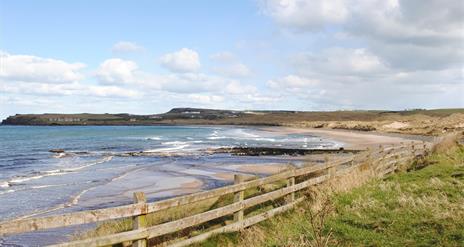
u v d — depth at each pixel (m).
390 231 7.85
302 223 9.14
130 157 45.41
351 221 8.73
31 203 19.28
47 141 82.69
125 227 10.66
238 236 8.71
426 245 6.92
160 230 6.94
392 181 13.48
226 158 41.34
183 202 7.42
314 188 11.78
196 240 8.05
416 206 9.25
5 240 13.27
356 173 13.88
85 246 5.72
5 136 104.81
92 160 43.03
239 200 9.13
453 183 11.79
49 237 13.53
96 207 17.98
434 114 192.75
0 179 28.28
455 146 21.16
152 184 24.66
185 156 44.78
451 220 7.91
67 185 24.88
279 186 12.61
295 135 96.88
